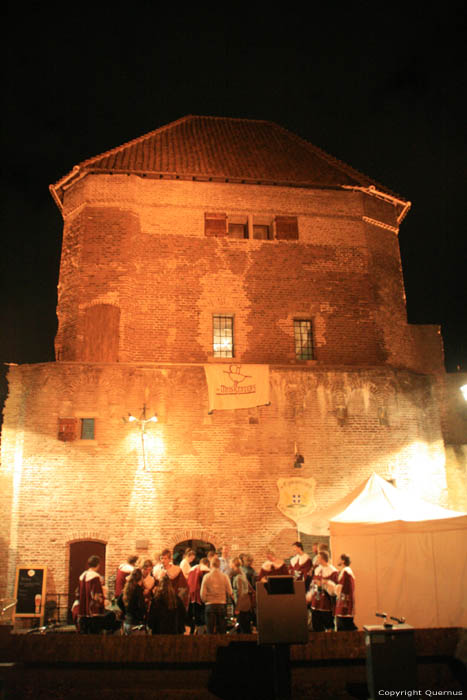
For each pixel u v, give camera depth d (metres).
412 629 8.52
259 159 23.56
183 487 17.33
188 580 12.78
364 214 22.48
